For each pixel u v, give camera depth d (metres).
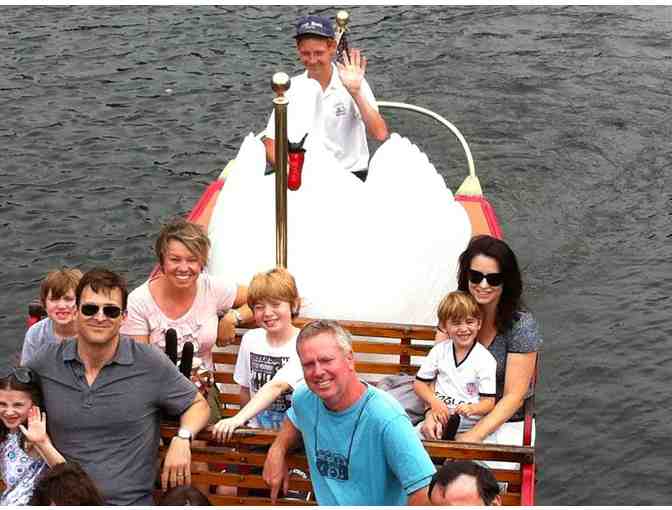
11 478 4.64
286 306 4.89
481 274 4.91
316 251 5.52
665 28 13.45
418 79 12.27
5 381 4.46
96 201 10.02
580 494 6.77
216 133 11.16
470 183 7.42
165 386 4.53
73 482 4.05
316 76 6.59
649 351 8.08
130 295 5.13
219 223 5.77
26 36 13.30
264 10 14.01
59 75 12.36
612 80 12.25
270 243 5.58
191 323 5.14
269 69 12.45
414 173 5.99
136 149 10.88
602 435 7.27
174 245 4.88
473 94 11.96
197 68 12.49
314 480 4.26
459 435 5.00
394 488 4.19
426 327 5.26
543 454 7.08
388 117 11.48
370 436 4.05
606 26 13.51
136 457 4.51
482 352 5.00
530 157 10.84
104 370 4.46
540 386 7.70
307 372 3.99
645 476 6.92
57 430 4.49
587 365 7.92
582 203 10.11
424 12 13.98
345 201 5.65
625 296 8.73
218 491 4.95
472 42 13.12
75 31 13.45
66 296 4.94
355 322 5.30
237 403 5.38
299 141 5.74
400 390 5.30
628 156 10.89
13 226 9.61
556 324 8.38
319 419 4.14
